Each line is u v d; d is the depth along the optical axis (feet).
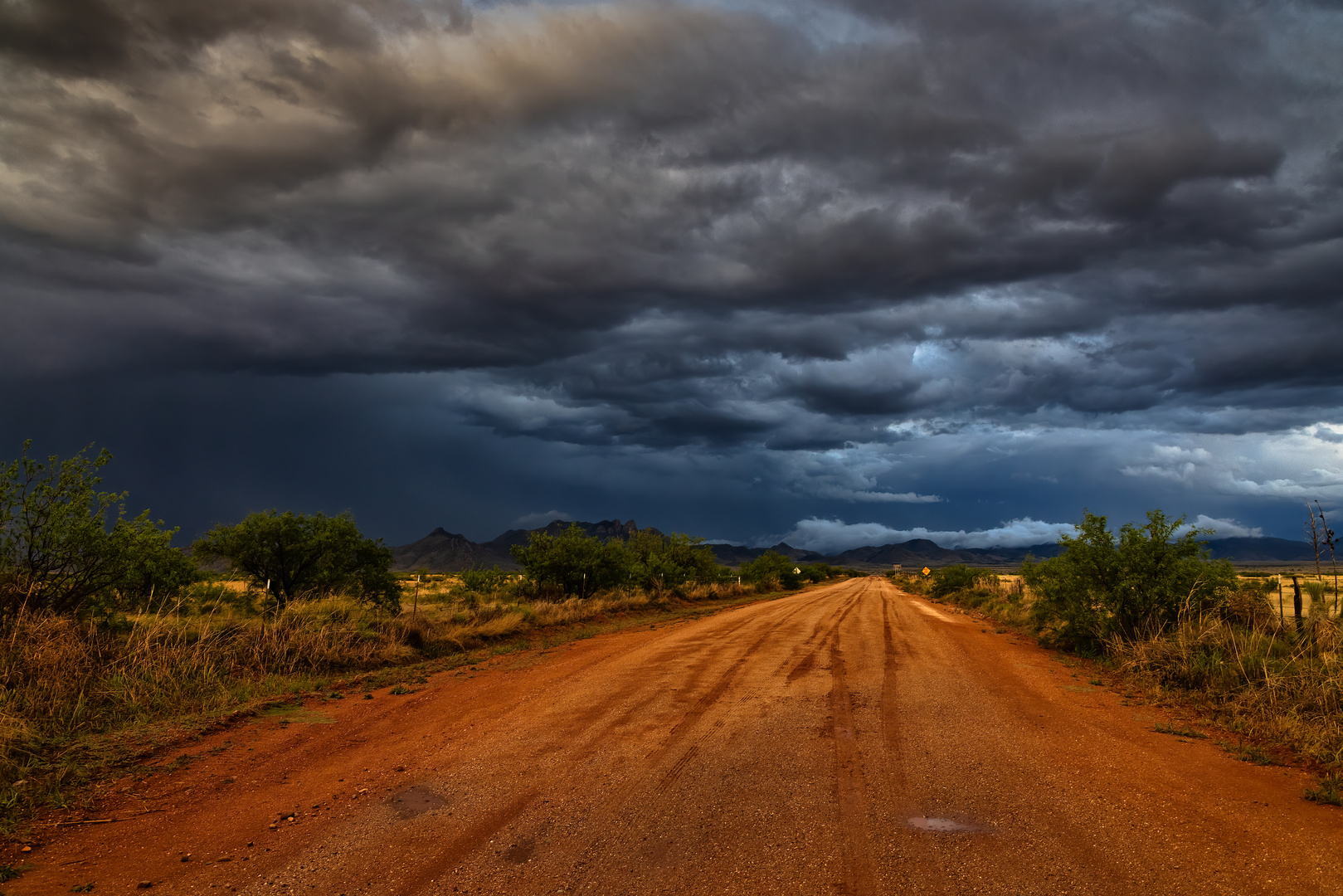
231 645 38.68
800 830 16.75
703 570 142.82
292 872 15.02
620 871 14.71
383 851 15.98
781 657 46.24
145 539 38.78
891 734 25.66
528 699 32.96
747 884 14.06
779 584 201.77
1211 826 16.69
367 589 63.57
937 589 146.00
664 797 19.12
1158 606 43.70
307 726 28.27
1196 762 22.03
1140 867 14.52
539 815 18.01
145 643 33.60
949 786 19.80
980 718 28.07
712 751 23.59
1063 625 51.44
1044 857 15.06
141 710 28.63
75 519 35.76
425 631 51.67
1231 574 43.78
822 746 24.14
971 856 15.16
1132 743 24.34
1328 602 42.16
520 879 14.47
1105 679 37.42
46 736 24.70
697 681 37.04
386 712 30.94
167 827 17.80
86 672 30.25
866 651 49.21
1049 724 27.04
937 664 43.19
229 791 20.58
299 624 43.75
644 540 142.31
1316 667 29.37
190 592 52.47
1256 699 28.09
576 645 55.01
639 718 28.53
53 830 17.62
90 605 37.63
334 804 19.21
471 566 118.52
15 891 14.29
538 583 91.25
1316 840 15.79
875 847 15.70
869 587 215.92
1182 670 34.58
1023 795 18.98
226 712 29.37
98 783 21.15
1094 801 18.40
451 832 16.99
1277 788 19.49
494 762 22.79
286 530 59.52
